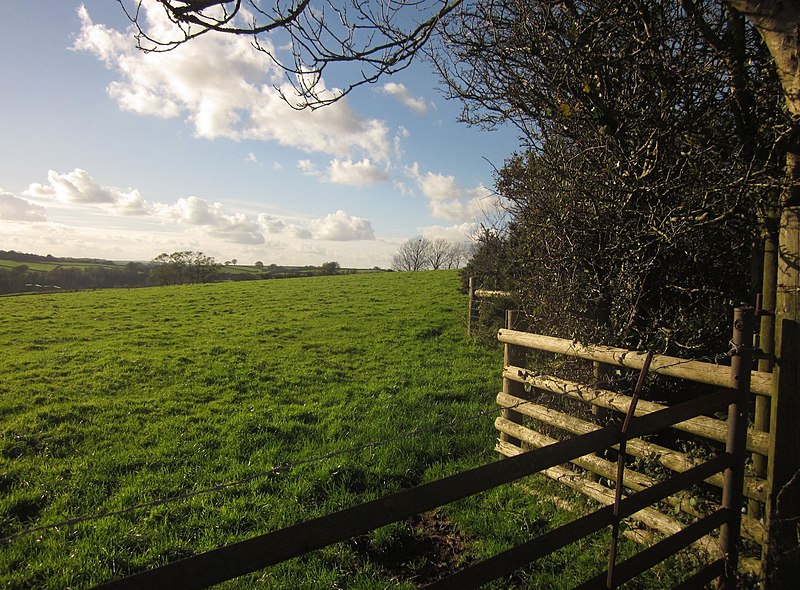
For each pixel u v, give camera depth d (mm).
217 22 2811
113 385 11391
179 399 10242
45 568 4383
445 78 5770
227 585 4102
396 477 6203
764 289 3604
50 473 6508
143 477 6328
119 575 4359
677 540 3066
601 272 5297
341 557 4504
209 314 23344
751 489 3494
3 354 14961
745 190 3652
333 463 6340
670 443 4746
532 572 4129
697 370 3857
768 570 2943
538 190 5637
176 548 4711
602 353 4750
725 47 4109
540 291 6043
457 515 5160
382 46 3453
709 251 4926
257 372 12516
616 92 4887
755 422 3590
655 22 4523
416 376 11805
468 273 17938
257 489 5820
